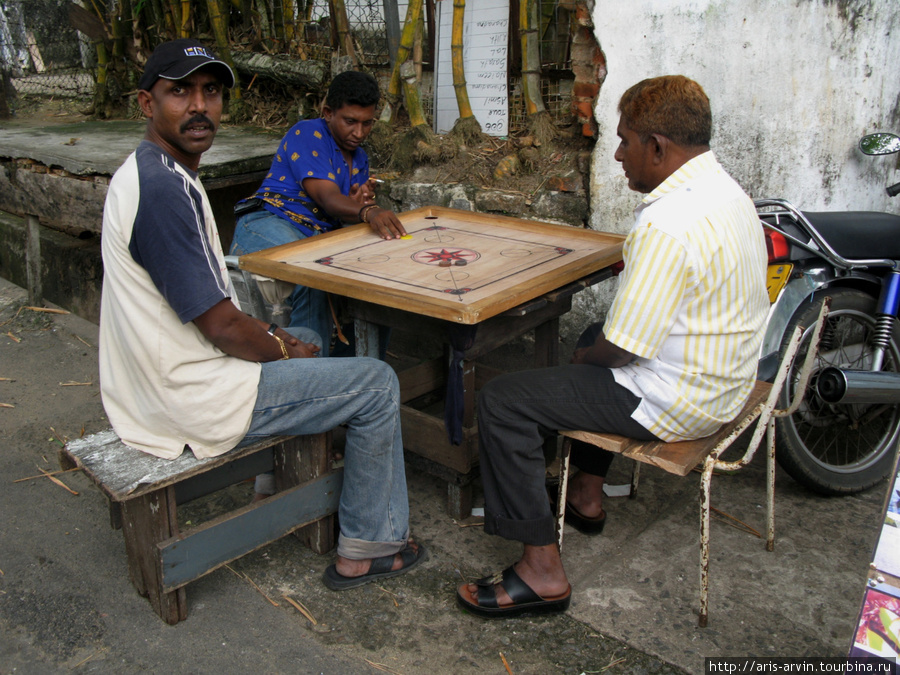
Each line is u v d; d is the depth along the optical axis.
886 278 2.90
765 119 3.23
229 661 2.18
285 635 2.28
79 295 4.82
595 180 3.51
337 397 2.26
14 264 5.32
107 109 5.79
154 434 2.19
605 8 3.29
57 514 2.88
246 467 2.54
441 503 2.95
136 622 2.32
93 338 4.53
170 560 2.19
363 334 2.76
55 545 2.69
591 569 2.54
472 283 2.37
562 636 2.26
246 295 2.93
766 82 3.17
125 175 1.99
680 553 2.60
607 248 2.70
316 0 4.79
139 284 2.02
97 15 5.75
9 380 3.99
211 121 2.12
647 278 1.93
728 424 2.31
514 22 3.78
